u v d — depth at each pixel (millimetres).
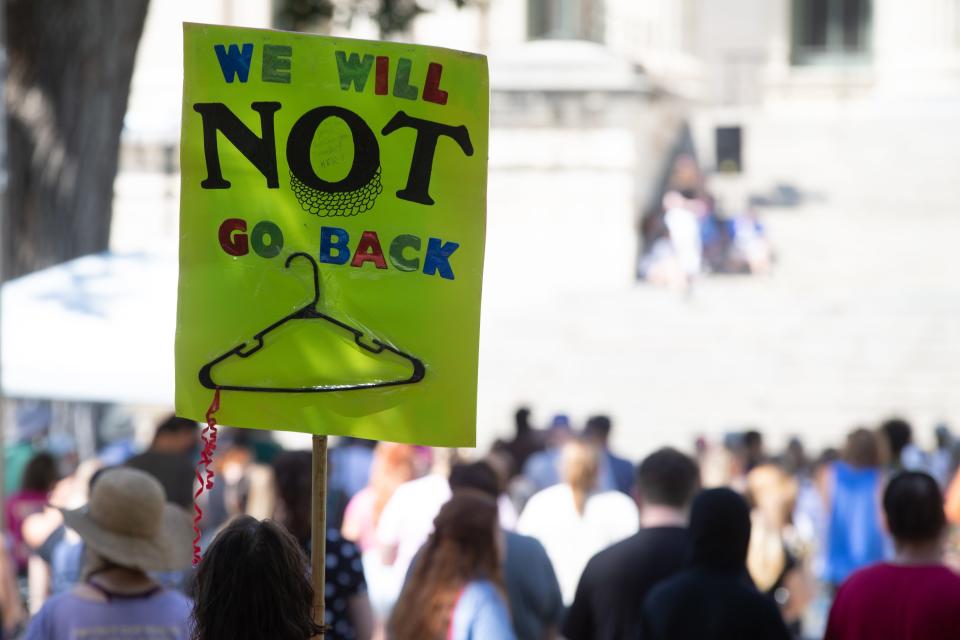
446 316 6938
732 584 8984
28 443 18078
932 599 8727
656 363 38312
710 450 20453
